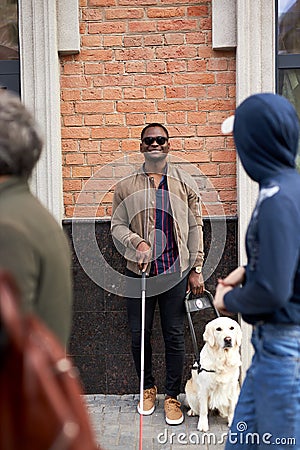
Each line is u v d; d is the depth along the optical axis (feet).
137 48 24.14
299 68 24.17
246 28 23.15
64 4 23.73
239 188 23.65
